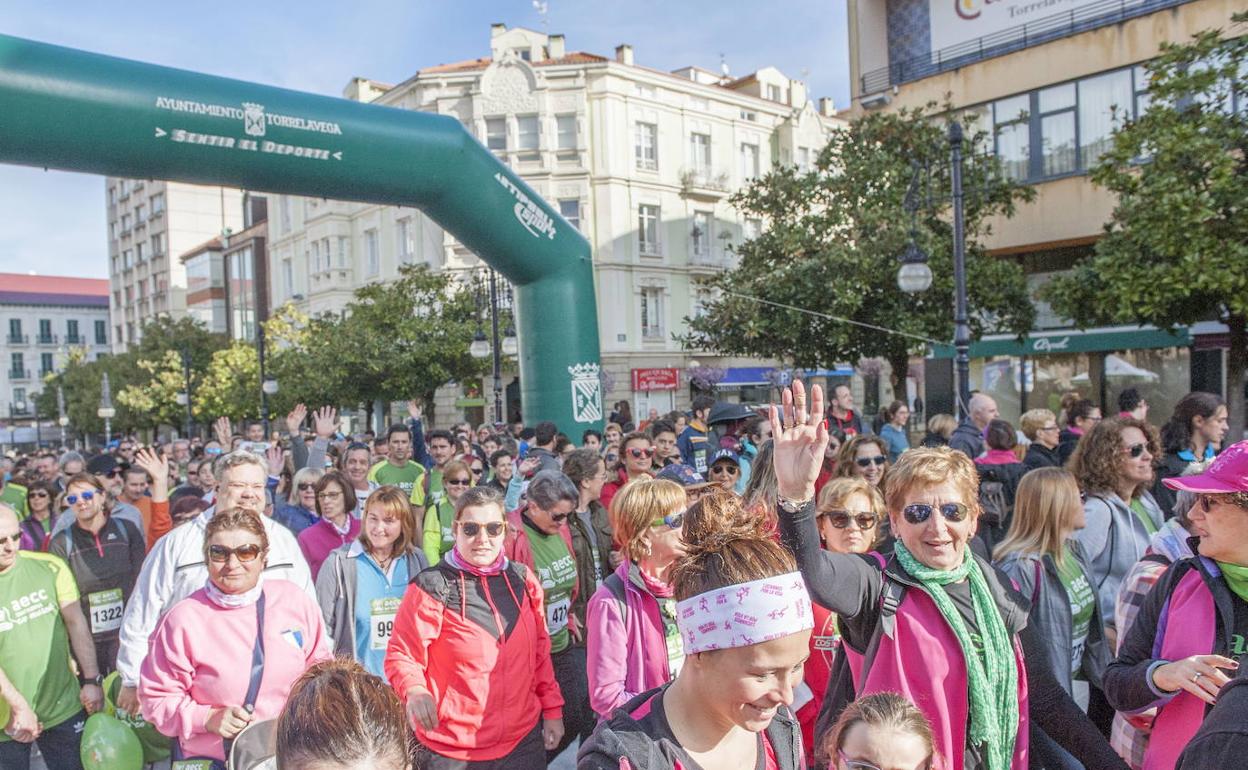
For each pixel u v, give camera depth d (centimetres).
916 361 2602
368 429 2845
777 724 196
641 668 316
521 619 382
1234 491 248
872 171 1750
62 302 8581
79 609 482
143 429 5238
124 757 427
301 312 3559
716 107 3412
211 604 349
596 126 3120
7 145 732
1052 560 375
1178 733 262
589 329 1191
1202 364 1686
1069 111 1820
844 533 363
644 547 324
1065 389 1927
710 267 3372
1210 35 1215
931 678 246
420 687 354
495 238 1091
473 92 3106
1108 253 1304
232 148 823
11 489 973
